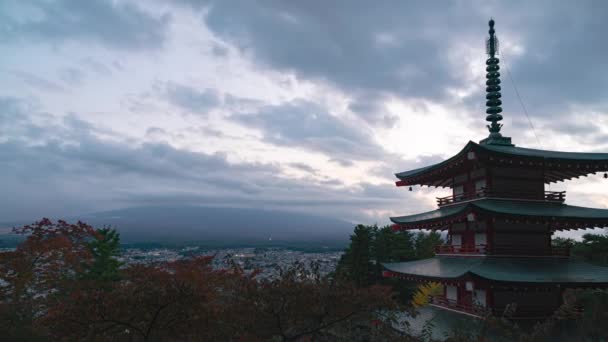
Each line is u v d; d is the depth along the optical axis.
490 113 41.78
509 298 31.33
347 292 18.77
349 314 19.00
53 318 17.31
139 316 17.58
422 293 36.47
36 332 25.80
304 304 18.41
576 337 25.30
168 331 18.06
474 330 24.94
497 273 29.66
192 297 17.95
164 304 17.47
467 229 36.06
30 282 30.58
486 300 30.86
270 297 18.39
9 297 28.95
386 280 63.19
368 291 19.36
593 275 30.25
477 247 34.44
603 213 33.22
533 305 31.59
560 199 35.53
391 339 19.41
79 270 34.81
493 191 34.25
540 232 34.34
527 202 34.88
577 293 27.42
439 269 34.47
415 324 29.19
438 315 32.31
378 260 68.75
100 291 17.91
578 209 34.91
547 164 33.75
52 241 31.08
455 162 35.03
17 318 27.25
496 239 33.34
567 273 30.56
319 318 19.19
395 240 69.81
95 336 17.33
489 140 40.50
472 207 30.92
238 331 18.42
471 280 28.64
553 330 26.42
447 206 39.78
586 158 33.50
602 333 24.80
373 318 19.61
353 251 63.69
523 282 28.16
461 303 33.69
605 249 51.44
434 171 38.56
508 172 35.28
